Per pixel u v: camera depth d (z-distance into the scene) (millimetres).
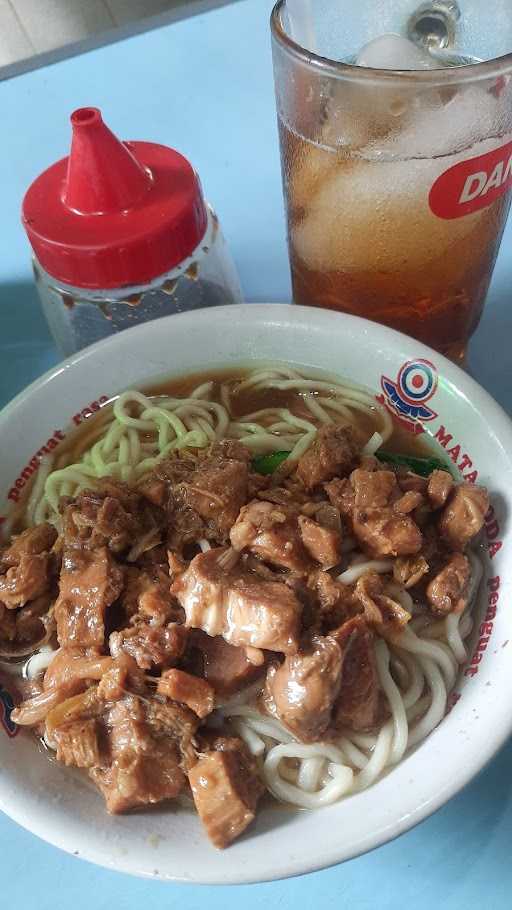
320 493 205
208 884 143
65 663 178
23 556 193
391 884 175
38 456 224
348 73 179
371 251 210
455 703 170
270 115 342
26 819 152
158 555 198
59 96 371
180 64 372
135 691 171
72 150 212
